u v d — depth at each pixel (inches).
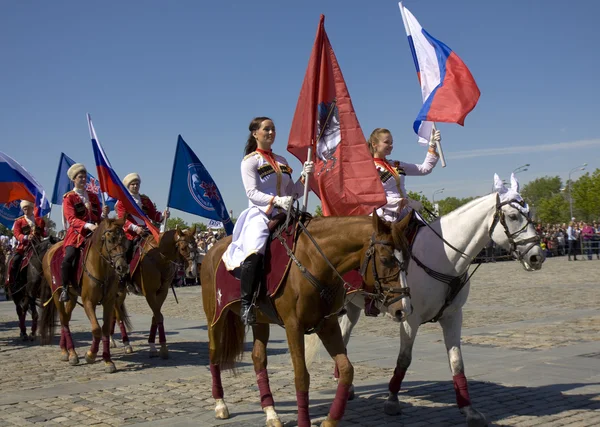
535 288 788.0
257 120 240.7
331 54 257.8
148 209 440.5
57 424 242.8
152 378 330.6
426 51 319.6
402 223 194.7
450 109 298.5
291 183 248.1
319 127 257.9
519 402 255.8
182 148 442.3
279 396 279.9
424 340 427.8
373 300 220.5
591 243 1397.6
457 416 239.5
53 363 388.2
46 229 506.6
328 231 207.8
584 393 267.4
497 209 237.9
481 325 485.4
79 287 381.1
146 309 727.1
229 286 233.6
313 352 258.1
